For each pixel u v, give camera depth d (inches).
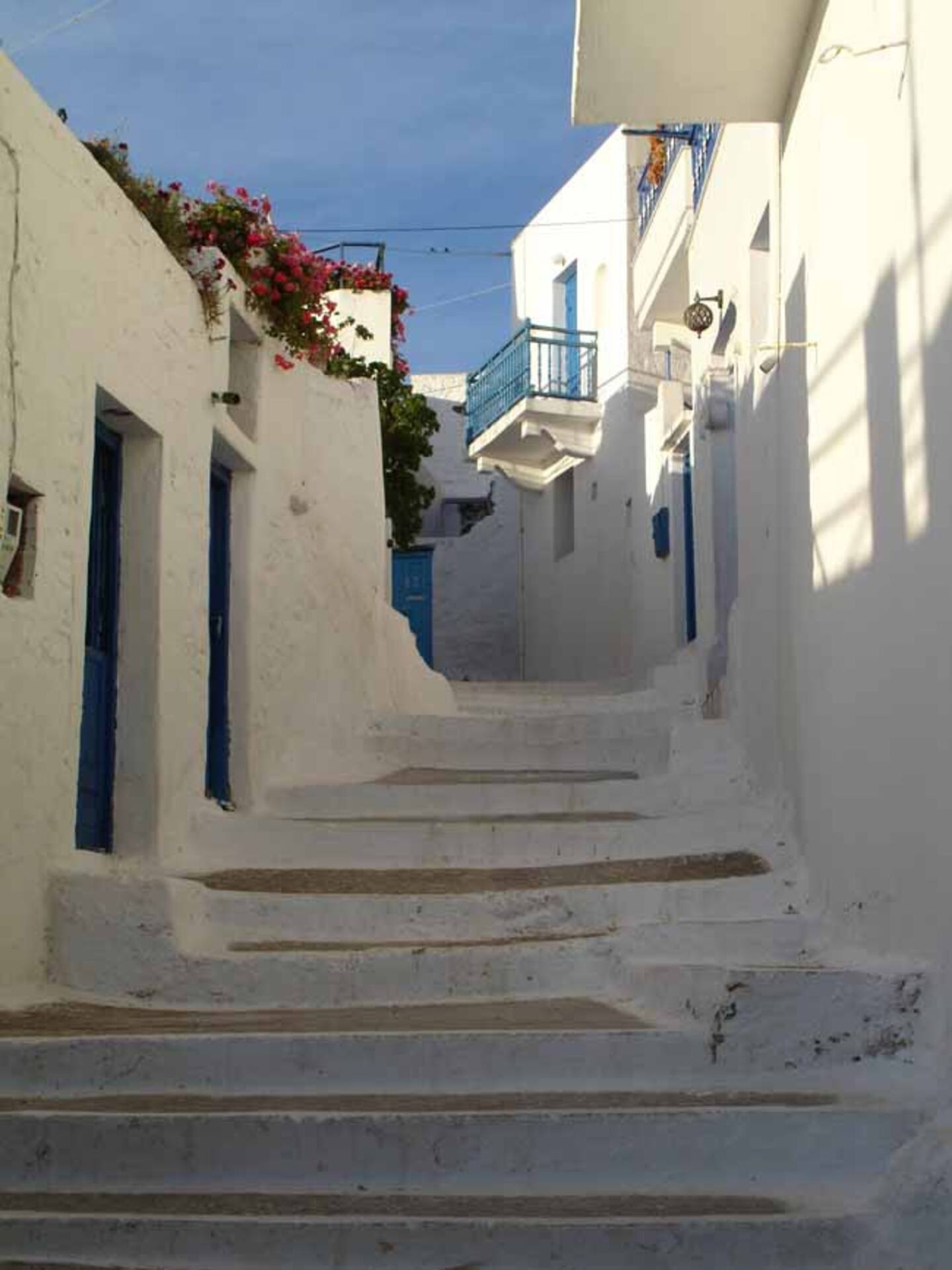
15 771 238.4
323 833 299.6
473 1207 171.9
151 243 297.3
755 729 321.1
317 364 412.2
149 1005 239.0
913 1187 165.2
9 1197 176.7
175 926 247.6
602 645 678.5
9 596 242.1
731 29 265.4
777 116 293.3
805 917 251.0
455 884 282.5
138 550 297.6
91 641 287.7
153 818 290.2
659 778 329.4
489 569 858.1
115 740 292.8
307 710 371.9
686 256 462.9
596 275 721.0
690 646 494.6
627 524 655.8
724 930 242.8
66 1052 199.3
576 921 267.7
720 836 293.9
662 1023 211.8
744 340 345.4
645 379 651.5
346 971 240.8
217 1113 183.9
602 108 290.2
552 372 720.3
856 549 232.4
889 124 216.2
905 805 207.8
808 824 267.1
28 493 246.7
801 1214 167.6
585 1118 181.5
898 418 210.7
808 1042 200.8
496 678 845.2
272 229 367.6
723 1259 163.3
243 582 350.0
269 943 262.2
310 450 404.8
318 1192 177.9
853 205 235.6
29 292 244.2
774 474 306.3
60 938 246.2
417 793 330.3
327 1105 189.3
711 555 402.3
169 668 299.3
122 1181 180.1
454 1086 199.5
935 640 194.4
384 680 424.8
